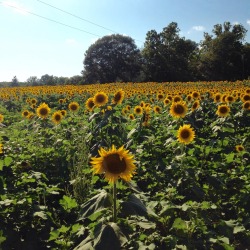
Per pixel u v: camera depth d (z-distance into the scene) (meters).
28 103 20.48
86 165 6.41
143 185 6.55
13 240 4.65
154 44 87.25
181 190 5.97
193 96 15.26
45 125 10.69
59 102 20.25
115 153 3.54
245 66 81.81
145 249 4.11
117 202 3.65
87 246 3.55
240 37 92.50
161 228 5.05
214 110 13.59
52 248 4.48
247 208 5.78
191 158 6.63
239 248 5.05
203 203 4.82
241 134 11.08
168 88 33.31
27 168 6.43
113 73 95.25
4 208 4.97
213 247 4.77
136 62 94.94
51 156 7.47
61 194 6.29
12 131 10.14
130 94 23.44
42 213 4.85
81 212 3.55
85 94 25.55
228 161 7.13
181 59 85.12
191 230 4.55
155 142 7.86
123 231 3.43
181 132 6.68
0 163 5.79
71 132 9.56
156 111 13.19
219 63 81.44
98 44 94.88
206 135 10.81
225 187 6.23
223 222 4.90
